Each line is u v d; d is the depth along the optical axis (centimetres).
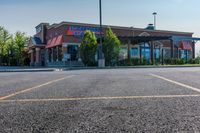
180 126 326
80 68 2952
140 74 1452
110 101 527
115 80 1052
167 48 5344
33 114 409
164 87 763
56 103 510
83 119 371
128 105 477
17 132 311
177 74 1387
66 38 4219
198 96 580
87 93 655
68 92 682
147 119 366
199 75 1288
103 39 3875
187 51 5647
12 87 853
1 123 354
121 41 4269
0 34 6631
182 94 614
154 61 4109
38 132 310
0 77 1462
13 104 506
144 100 533
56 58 4628
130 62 3791
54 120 367
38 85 903
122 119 368
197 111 416
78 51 4262
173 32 5503
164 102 505
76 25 4312
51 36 4822
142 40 4203
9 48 6600
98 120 364
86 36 3706
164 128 319
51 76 1454
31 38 5394
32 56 5644
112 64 3725
